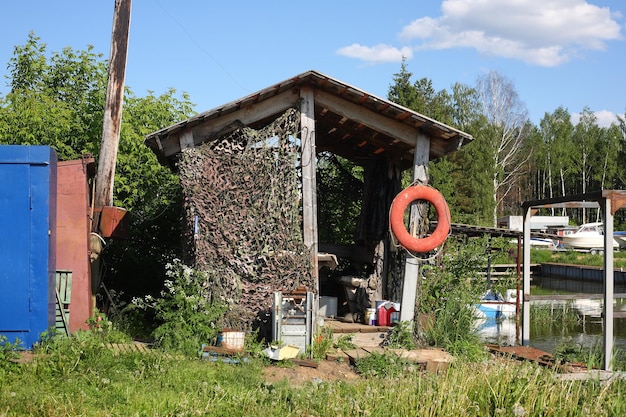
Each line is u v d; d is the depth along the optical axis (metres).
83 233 10.16
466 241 15.73
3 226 9.02
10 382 7.08
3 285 8.92
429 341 10.95
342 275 14.58
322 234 15.89
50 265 9.24
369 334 11.15
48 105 15.91
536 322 19.00
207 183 10.17
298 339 9.59
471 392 7.28
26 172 9.12
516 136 59.91
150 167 15.47
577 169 67.62
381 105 10.46
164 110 17.03
